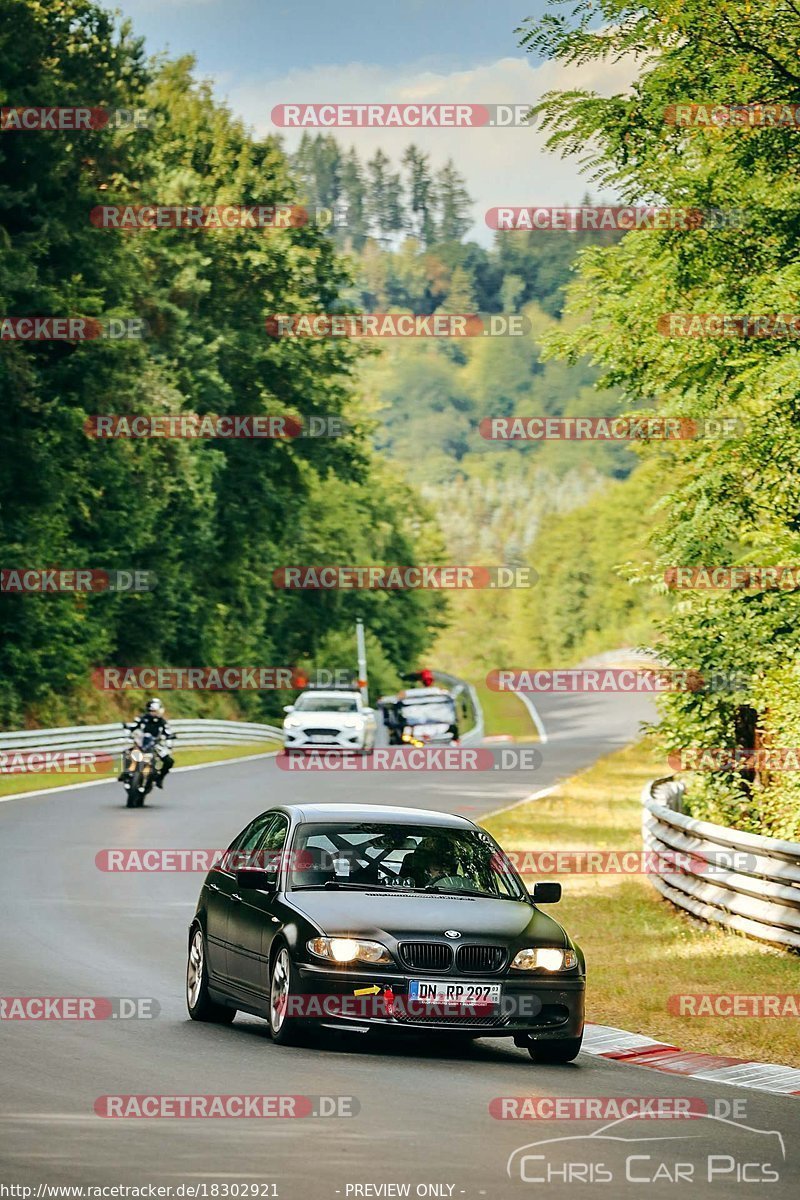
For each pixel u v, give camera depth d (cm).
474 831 3089
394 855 2953
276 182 17612
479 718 19488
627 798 9381
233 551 17538
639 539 5266
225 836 6631
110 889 5059
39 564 12031
